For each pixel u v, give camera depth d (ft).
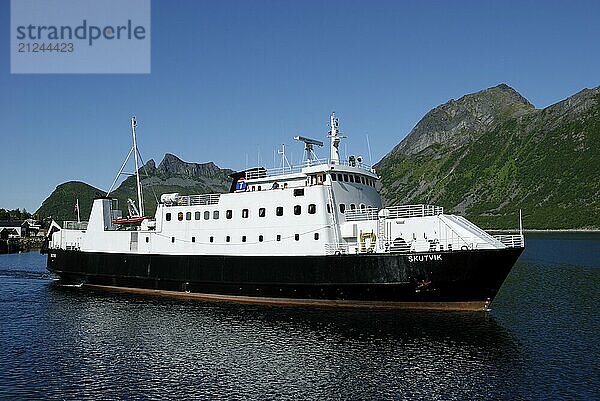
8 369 80.64
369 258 110.22
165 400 68.28
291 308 118.93
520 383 72.69
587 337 96.99
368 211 126.41
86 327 107.45
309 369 79.46
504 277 105.40
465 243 107.04
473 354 85.51
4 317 118.21
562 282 180.34
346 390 71.20
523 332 100.42
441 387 71.67
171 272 137.08
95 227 157.79
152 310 122.11
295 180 130.00
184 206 138.00
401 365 80.69
